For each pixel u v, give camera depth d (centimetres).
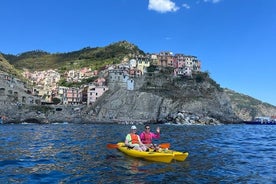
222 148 2953
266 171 1778
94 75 19250
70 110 14175
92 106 14500
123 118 14062
